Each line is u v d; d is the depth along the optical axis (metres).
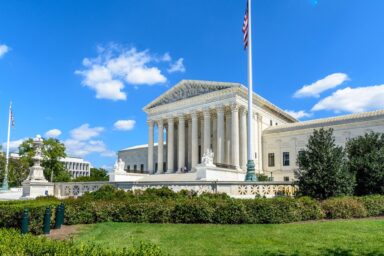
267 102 73.62
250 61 32.47
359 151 28.20
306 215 19.62
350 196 23.06
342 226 16.92
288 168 67.44
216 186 27.84
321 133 25.52
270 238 14.60
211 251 12.54
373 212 21.34
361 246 13.07
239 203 19.16
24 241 9.46
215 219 19.05
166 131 85.75
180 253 12.28
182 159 73.00
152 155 79.88
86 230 17.78
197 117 72.94
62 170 91.38
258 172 65.38
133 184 32.47
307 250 12.56
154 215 19.95
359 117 60.06
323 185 23.66
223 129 67.12
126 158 100.38
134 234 16.25
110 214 20.69
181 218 19.58
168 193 25.44
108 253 8.05
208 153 45.78
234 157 63.16
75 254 8.16
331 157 24.34
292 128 68.50
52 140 88.38
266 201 19.22
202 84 71.56
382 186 25.80
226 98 66.62
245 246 13.25
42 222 16.92
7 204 18.58
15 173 87.25
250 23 33.12
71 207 19.98
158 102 80.94
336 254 12.04
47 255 8.38
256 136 70.19
